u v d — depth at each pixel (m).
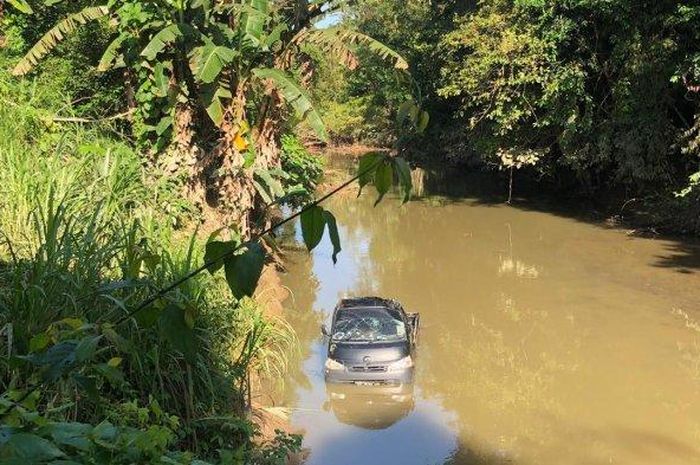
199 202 14.23
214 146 14.78
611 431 9.48
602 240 22.12
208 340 7.46
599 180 29.00
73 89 15.26
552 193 32.44
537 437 9.36
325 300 16.39
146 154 14.30
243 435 7.28
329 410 10.27
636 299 15.52
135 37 13.59
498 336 13.62
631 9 20.72
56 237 6.88
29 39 15.58
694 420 9.76
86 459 1.83
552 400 10.59
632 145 22.19
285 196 1.79
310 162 21.08
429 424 9.81
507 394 10.87
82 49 15.70
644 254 19.84
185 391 6.64
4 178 8.40
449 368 12.07
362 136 62.94
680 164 23.36
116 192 10.06
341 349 11.19
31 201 7.91
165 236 9.34
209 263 1.65
